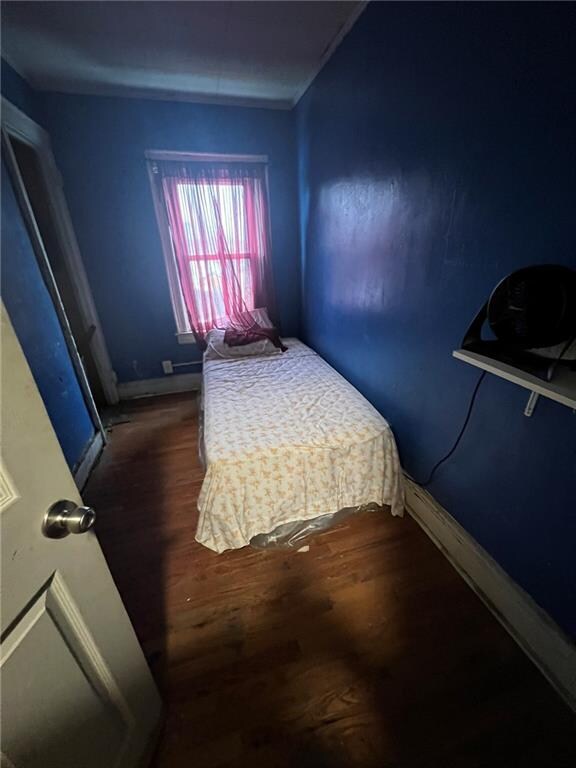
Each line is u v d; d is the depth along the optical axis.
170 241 2.85
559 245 0.89
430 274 1.40
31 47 1.88
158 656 1.15
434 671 1.09
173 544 1.60
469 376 1.27
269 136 2.74
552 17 0.82
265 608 1.30
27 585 0.54
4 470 0.51
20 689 0.53
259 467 1.46
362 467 1.60
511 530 1.18
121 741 0.80
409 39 1.31
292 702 1.02
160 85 2.35
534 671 1.08
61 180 2.48
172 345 3.20
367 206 1.80
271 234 3.03
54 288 2.07
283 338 3.22
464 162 1.15
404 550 1.52
